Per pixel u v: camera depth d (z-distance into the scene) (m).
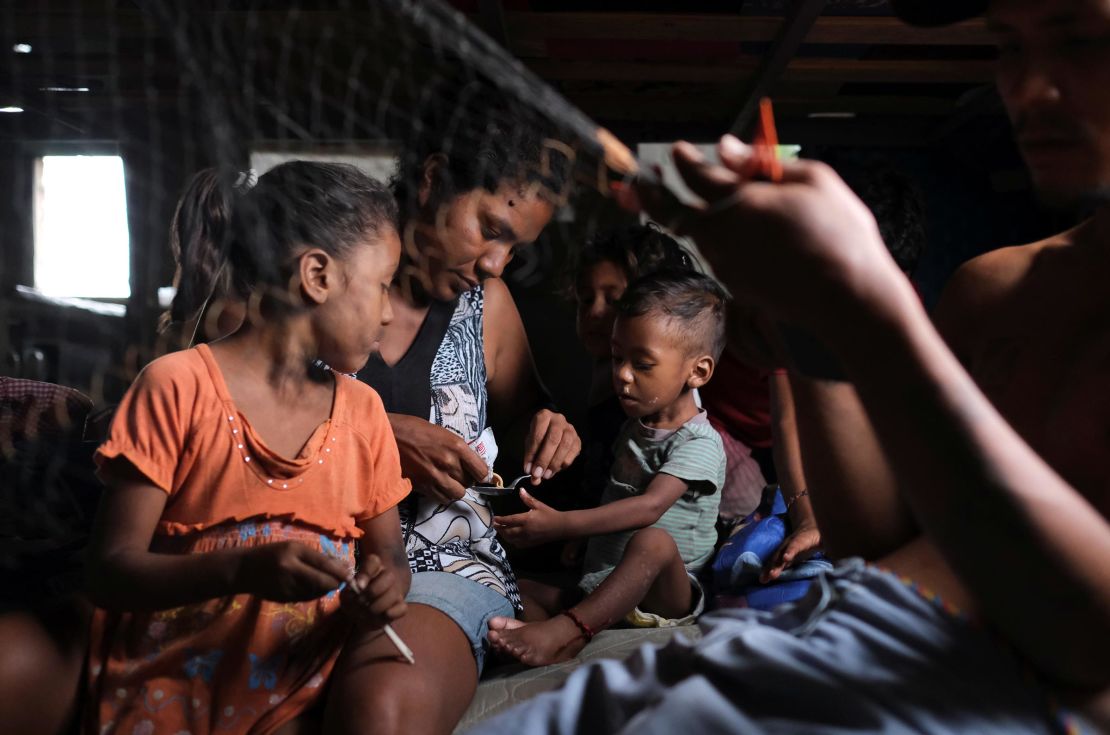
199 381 1.10
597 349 2.15
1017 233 3.29
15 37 2.16
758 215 0.50
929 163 3.33
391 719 1.04
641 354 1.79
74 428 1.48
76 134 2.24
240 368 1.14
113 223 1.95
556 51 2.63
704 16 2.35
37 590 1.41
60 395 1.47
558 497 2.10
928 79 2.76
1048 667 0.52
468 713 1.28
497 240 1.46
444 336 1.54
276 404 1.15
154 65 2.06
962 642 0.58
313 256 1.13
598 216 2.20
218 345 1.16
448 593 1.29
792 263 0.50
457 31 0.61
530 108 1.41
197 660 1.05
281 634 1.09
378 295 1.18
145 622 1.06
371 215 1.18
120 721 1.04
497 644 1.36
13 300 1.52
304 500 1.12
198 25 1.42
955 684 0.55
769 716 0.56
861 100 3.08
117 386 1.52
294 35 1.88
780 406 1.77
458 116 1.44
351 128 1.86
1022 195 3.28
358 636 1.13
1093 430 0.60
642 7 2.37
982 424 0.48
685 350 1.80
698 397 2.06
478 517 1.49
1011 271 0.70
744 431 2.18
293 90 1.86
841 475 0.70
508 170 1.41
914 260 1.73
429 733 1.08
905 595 0.62
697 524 1.83
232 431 1.09
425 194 1.46
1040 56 0.55
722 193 0.51
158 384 1.08
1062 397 0.62
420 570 1.38
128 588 1.00
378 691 1.06
